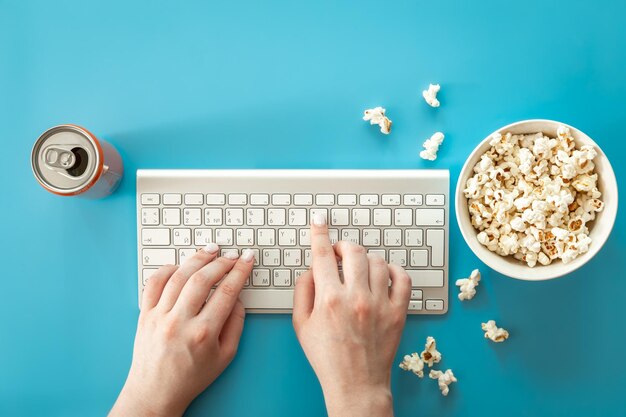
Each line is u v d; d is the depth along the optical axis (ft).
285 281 2.53
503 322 2.63
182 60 2.64
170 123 2.65
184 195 2.53
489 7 2.60
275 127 2.64
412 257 2.51
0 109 2.67
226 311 2.42
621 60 2.60
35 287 2.69
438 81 2.62
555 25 2.60
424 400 2.64
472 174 2.35
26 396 2.71
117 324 2.68
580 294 2.62
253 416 2.64
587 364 2.62
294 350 2.64
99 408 2.68
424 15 2.61
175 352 2.34
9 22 2.65
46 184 2.34
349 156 2.63
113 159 2.53
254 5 2.62
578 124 2.61
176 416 2.43
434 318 2.62
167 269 2.51
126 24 2.64
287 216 2.52
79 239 2.68
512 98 2.61
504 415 2.63
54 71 2.66
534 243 2.23
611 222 2.14
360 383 2.24
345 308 2.24
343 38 2.62
